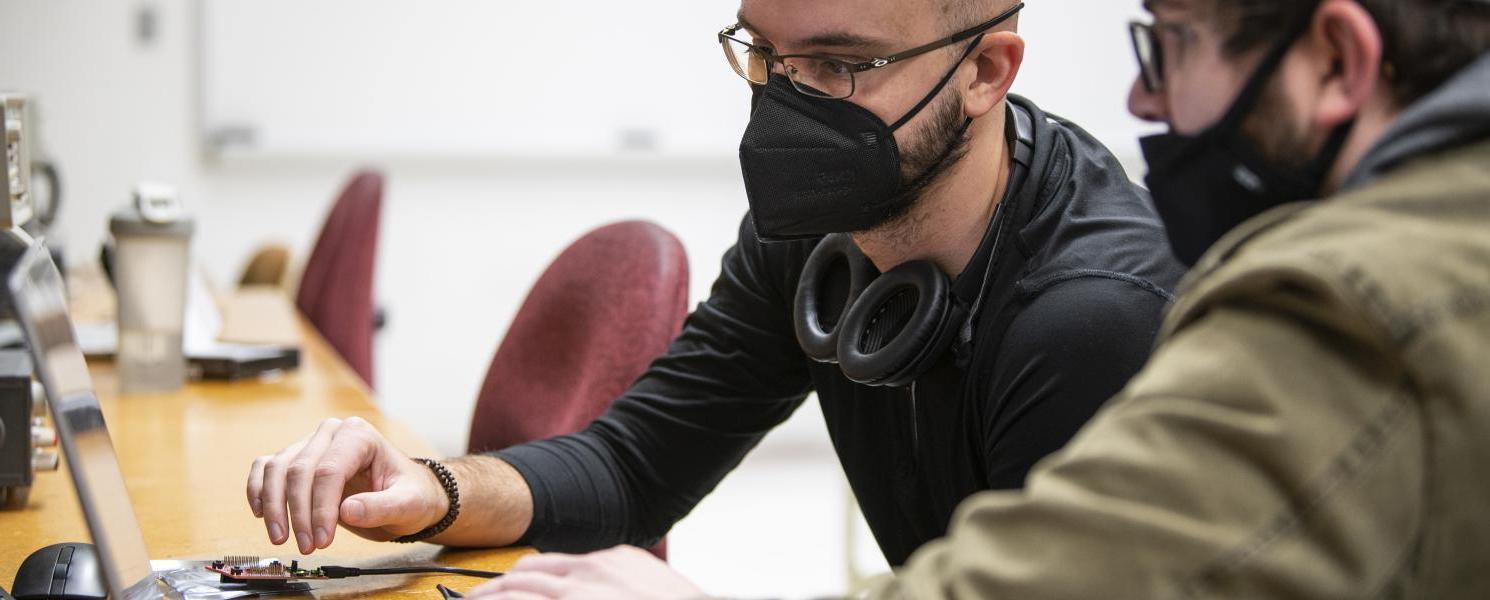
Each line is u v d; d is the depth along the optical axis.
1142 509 0.66
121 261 2.01
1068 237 1.18
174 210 2.04
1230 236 0.74
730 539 4.24
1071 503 0.67
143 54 5.03
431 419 5.39
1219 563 0.64
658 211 5.48
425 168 5.28
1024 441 1.11
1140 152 0.85
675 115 5.43
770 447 5.56
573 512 1.38
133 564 0.97
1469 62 0.71
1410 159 0.69
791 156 1.19
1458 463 0.63
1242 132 0.78
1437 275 0.64
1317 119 0.75
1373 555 0.63
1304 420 0.64
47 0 4.93
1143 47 0.84
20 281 0.80
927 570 0.74
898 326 1.23
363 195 3.21
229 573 1.12
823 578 3.86
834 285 1.36
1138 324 1.10
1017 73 1.18
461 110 5.26
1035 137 1.24
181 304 2.05
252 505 1.20
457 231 5.33
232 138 5.11
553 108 5.33
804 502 4.74
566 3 5.29
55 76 4.96
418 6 5.19
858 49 1.15
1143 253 1.16
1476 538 0.65
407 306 5.32
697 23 5.40
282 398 2.03
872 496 1.41
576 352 1.69
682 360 1.51
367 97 5.20
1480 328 0.64
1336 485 0.63
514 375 1.78
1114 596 0.65
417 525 1.23
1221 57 0.77
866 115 1.16
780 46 1.18
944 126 1.17
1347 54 0.73
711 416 1.49
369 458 1.24
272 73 5.12
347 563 1.20
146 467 1.55
